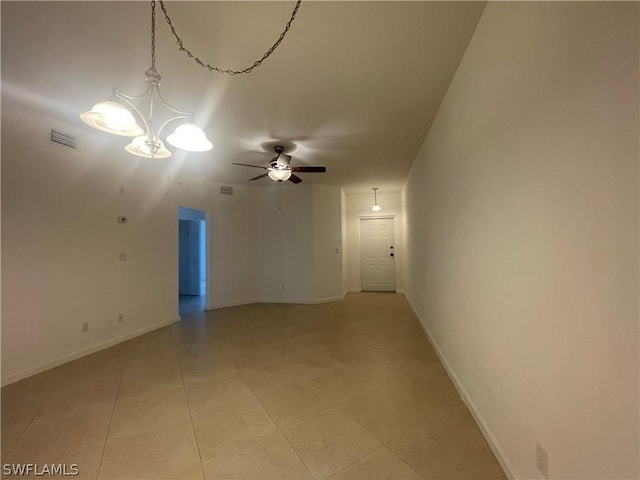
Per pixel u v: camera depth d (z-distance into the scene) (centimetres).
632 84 67
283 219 582
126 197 357
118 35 171
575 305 88
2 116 242
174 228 438
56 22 160
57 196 280
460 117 201
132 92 232
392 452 155
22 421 185
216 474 141
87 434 172
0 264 239
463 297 204
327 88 229
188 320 445
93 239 315
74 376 252
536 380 111
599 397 79
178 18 157
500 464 143
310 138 332
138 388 230
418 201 404
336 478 138
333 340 346
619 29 71
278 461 149
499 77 139
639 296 66
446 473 139
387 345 327
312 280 566
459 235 210
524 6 116
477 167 170
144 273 381
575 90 87
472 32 171
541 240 106
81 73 209
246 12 153
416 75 213
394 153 390
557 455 98
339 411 195
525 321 119
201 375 253
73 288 293
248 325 416
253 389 227
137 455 154
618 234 72
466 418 185
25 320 253
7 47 181
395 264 685
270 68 203
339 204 615
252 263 582
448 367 250
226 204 547
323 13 154
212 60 194
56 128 280
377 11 154
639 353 67
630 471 69
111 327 334
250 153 383
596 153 79
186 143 180
